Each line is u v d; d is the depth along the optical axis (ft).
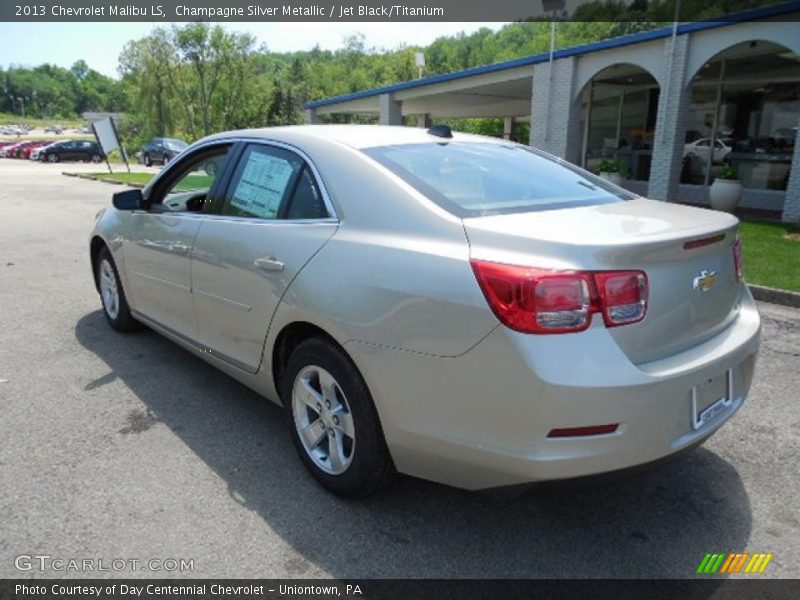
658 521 9.15
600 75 53.52
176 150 126.72
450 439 7.85
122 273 15.66
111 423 12.05
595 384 7.04
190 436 11.57
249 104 187.83
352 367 8.86
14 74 566.77
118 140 90.74
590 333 7.22
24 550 8.36
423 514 9.27
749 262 25.02
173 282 13.07
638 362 7.58
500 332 7.26
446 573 8.05
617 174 45.50
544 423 7.13
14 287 22.67
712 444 11.35
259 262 10.30
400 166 9.61
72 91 581.53
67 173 95.25
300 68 282.77
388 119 70.23
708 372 7.98
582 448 7.21
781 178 44.70
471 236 7.98
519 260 7.39
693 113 49.65
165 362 15.16
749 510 9.41
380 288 8.34
